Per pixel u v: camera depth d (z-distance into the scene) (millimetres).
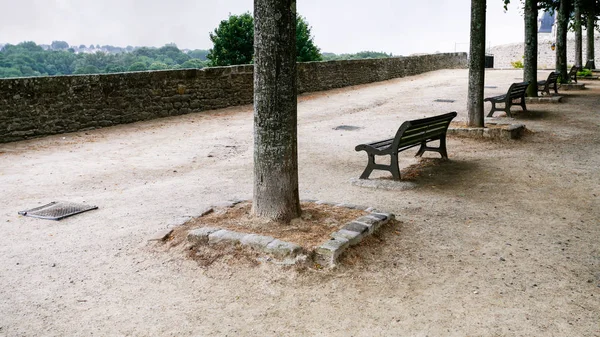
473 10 9383
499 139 9219
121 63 46906
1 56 40375
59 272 3947
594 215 5223
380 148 6633
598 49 39062
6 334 3070
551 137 9477
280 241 4051
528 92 14562
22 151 8977
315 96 17438
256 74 4457
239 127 11594
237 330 3109
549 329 3055
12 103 9633
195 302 3457
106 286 3703
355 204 5438
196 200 5918
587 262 4047
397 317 3223
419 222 4992
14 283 3762
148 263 4074
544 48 42344
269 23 4312
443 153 7801
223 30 33188
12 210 5605
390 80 23344
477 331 3043
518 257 4145
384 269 3902
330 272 3820
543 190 6148
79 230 4902
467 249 4309
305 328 3121
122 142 9836
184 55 52375
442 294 3512
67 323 3199
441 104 14852
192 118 12820
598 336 2971
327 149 9039
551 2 24000
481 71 9508
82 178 7129
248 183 6754
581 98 15102
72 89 10648
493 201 5719
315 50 36219
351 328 3109
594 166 7281
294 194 4637
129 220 5172
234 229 4422
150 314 3305
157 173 7418
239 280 3754
